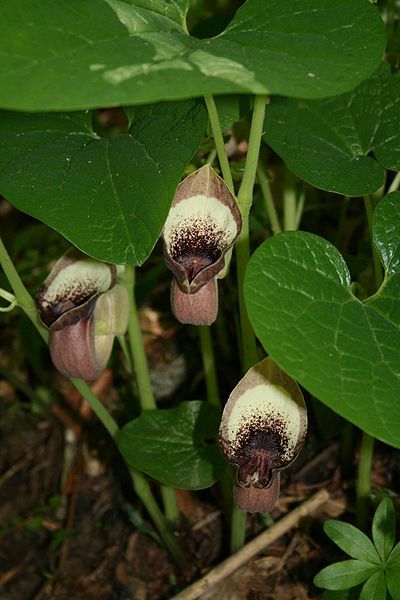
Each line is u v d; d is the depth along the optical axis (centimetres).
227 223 31
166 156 32
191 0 32
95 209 32
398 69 39
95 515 52
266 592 44
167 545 47
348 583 36
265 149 54
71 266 36
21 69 25
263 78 26
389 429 25
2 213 74
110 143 34
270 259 29
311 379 26
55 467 57
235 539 44
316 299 29
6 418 60
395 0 47
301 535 46
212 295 32
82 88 24
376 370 27
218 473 38
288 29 29
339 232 50
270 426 31
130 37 27
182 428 40
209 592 44
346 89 26
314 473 50
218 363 56
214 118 32
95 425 57
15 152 34
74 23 27
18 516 54
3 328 66
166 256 31
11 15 27
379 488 47
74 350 36
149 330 62
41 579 50
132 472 44
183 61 26
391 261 31
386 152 37
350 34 29
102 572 49
